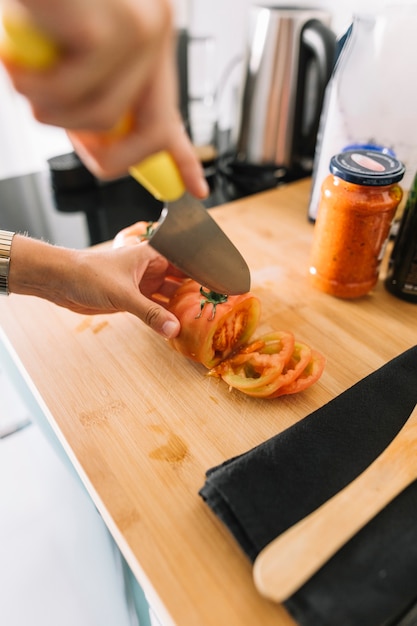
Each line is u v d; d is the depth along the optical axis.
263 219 0.63
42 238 0.63
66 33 0.15
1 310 0.47
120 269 0.39
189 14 0.92
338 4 0.67
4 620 0.49
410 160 0.52
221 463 0.32
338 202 0.44
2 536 0.54
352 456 0.31
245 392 0.38
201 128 0.92
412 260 0.46
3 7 0.14
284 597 0.24
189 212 0.33
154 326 0.39
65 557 0.52
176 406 0.38
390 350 0.43
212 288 0.37
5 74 0.16
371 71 0.49
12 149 0.99
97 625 0.49
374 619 0.24
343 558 0.26
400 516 0.28
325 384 0.40
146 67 0.17
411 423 0.33
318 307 0.48
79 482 0.47
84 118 0.17
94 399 0.38
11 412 0.66
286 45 0.64
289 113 0.70
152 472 0.33
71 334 0.44
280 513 0.28
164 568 0.28
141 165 0.23
